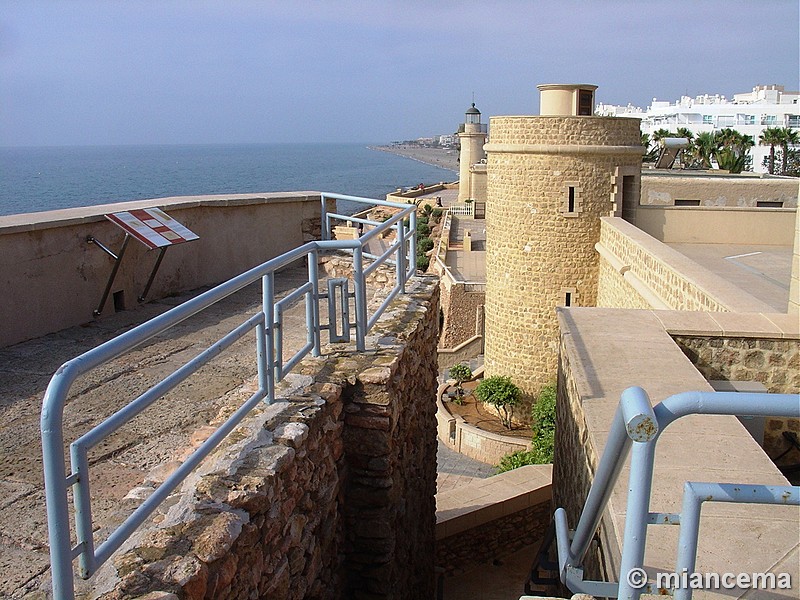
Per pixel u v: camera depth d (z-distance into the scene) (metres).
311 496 3.93
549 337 21.16
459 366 25.34
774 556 3.05
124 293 6.98
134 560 2.73
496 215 21.52
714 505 3.44
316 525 4.00
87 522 2.38
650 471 2.13
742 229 20.16
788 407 1.95
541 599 2.87
